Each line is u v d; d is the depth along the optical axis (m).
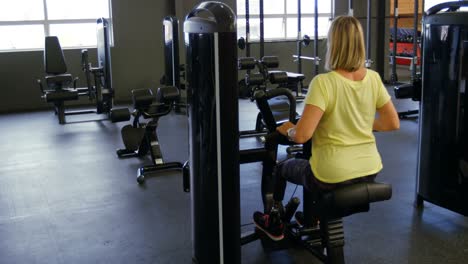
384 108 2.21
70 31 8.12
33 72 7.80
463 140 3.00
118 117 4.52
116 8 8.16
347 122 2.11
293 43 9.54
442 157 3.16
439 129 3.15
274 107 5.29
